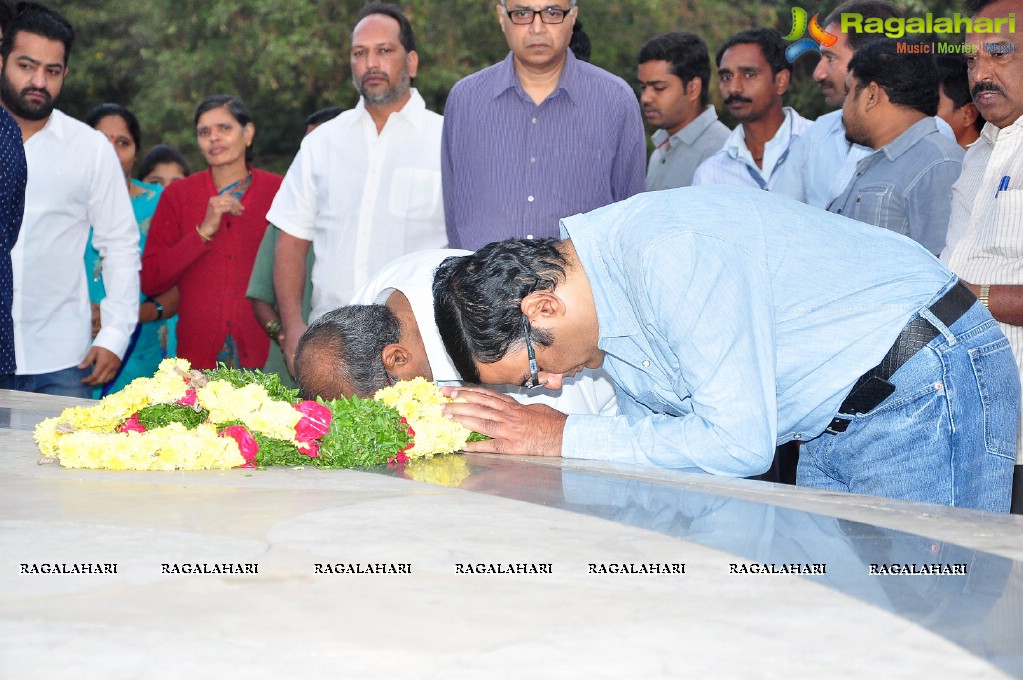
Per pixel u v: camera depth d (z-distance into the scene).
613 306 2.43
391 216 4.98
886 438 2.46
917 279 2.43
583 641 1.28
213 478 2.38
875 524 1.92
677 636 1.30
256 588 1.49
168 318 6.34
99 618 1.36
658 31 15.77
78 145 5.29
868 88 3.97
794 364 2.42
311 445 2.52
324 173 5.05
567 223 2.49
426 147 5.03
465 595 1.46
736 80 5.41
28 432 3.22
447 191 4.48
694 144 5.84
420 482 2.33
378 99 4.94
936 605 1.43
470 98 4.31
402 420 2.59
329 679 1.15
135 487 2.26
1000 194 3.28
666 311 2.26
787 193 5.02
